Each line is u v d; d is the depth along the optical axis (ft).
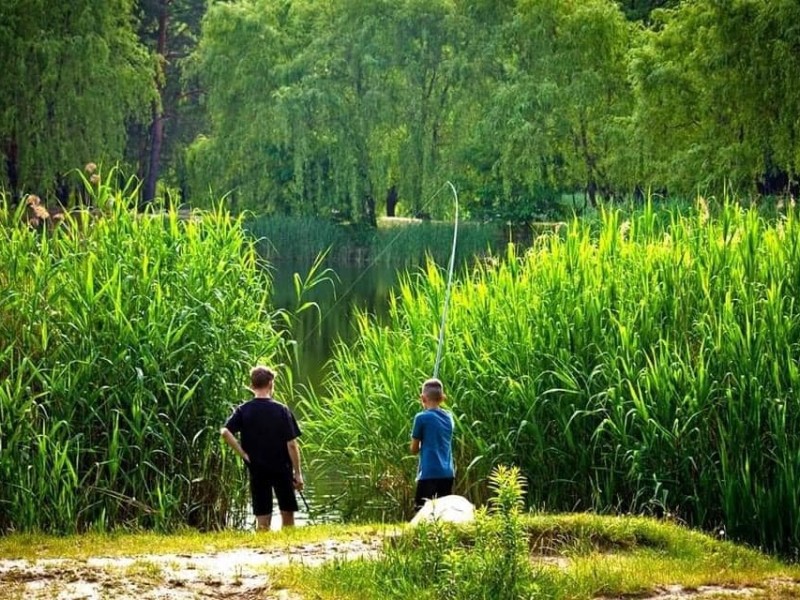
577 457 73.82
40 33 271.90
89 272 72.49
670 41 245.24
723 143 217.56
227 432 64.75
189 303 75.05
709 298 73.15
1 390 66.95
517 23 310.86
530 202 314.55
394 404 79.56
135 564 49.11
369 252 325.01
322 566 47.03
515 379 76.59
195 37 403.13
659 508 70.03
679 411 69.82
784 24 199.62
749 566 51.72
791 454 64.85
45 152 272.31
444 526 48.47
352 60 329.93
